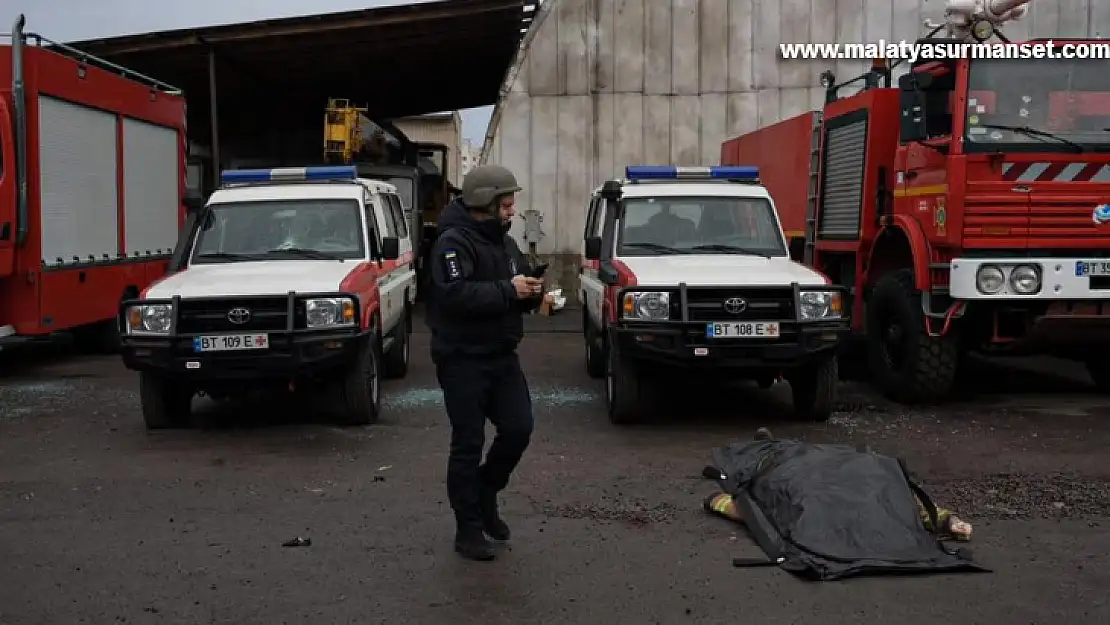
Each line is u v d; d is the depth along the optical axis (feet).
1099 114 29.09
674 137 62.39
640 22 61.98
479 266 17.25
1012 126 28.81
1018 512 20.07
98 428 28.81
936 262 30.48
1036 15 59.82
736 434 27.58
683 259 30.91
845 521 17.56
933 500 20.81
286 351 26.55
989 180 28.73
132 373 39.65
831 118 39.47
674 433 27.81
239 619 14.97
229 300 26.71
